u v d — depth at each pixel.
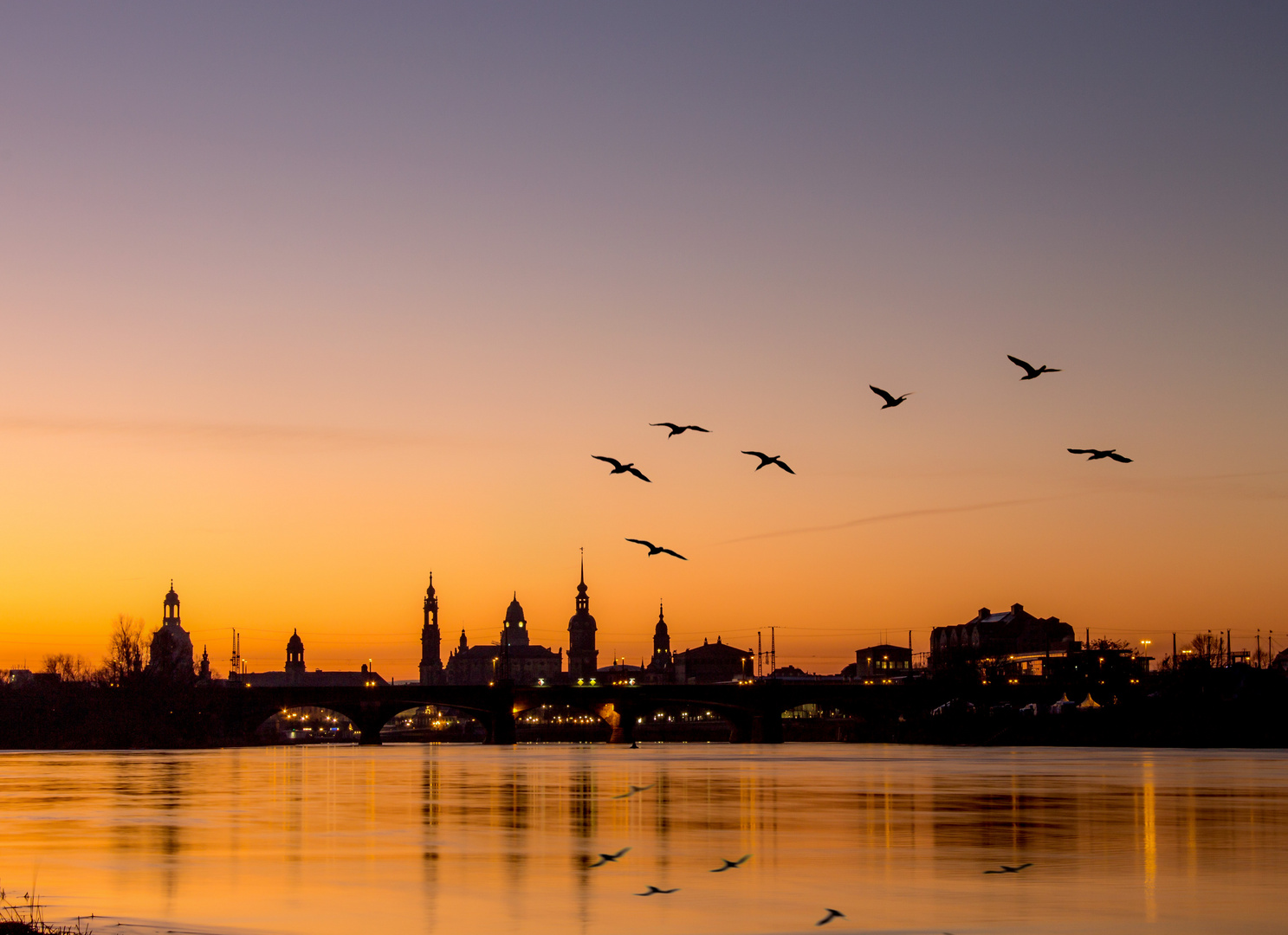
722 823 103.06
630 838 93.12
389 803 126.19
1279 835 92.56
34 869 78.31
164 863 80.75
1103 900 66.12
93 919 61.28
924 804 118.88
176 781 166.12
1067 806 116.31
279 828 101.75
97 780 168.25
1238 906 64.38
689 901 66.38
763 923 60.66
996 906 64.81
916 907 64.25
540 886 71.19
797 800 125.12
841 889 69.69
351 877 74.75
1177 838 91.12
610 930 59.19
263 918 62.00
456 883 72.25
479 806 121.38
